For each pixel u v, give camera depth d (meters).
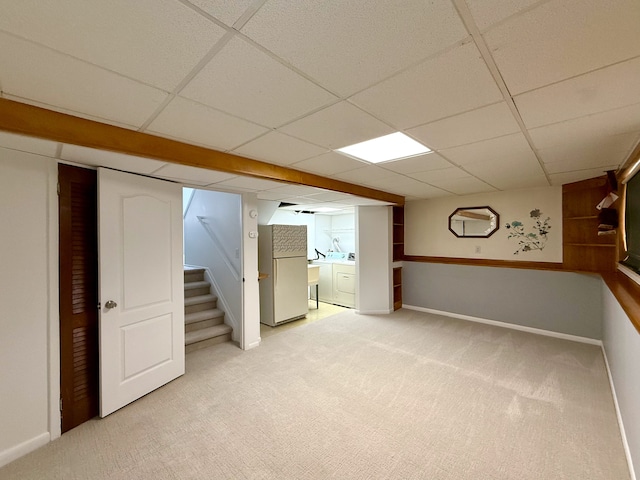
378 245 5.20
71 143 1.62
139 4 0.84
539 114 1.63
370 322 4.74
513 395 2.54
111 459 1.84
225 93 1.38
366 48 1.06
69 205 2.15
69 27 0.92
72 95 1.39
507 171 3.02
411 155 2.43
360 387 2.70
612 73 1.23
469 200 4.73
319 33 0.98
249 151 2.32
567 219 3.81
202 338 3.66
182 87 1.32
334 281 6.29
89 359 2.27
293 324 4.77
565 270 3.81
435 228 5.16
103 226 2.25
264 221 5.18
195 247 4.82
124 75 1.22
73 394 2.16
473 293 4.73
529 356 3.34
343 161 2.63
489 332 4.18
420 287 5.37
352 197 4.17
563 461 1.79
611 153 2.37
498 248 4.44
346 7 0.87
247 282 3.70
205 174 2.56
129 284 2.44
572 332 3.84
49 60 1.10
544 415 2.25
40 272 1.97
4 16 0.87
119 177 2.37
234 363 3.24
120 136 1.79
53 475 1.71
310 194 3.88
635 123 1.75
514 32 0.98
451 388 2.66
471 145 2.18
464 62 1.15
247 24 0.93
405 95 1.42
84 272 2.25
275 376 2.93
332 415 2.28
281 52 1.08
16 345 1.86
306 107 1.53
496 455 1.85
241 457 1.85
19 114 1.46
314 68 1.18
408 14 0.90
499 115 1.65
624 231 2.92
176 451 1.91
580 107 1.55
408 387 2.69
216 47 1.04
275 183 3.04
